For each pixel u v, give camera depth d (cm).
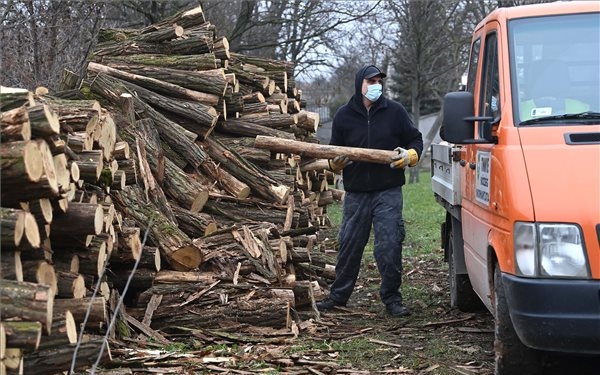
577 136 528
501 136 552
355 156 766
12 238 426
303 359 606
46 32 1404
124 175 684
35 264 479
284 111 1102
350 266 801
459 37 2962
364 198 790
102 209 552
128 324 653
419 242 1322
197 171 853
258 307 674
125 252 652
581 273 480
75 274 538
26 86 1352
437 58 3206
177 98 910
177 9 2177
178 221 772
